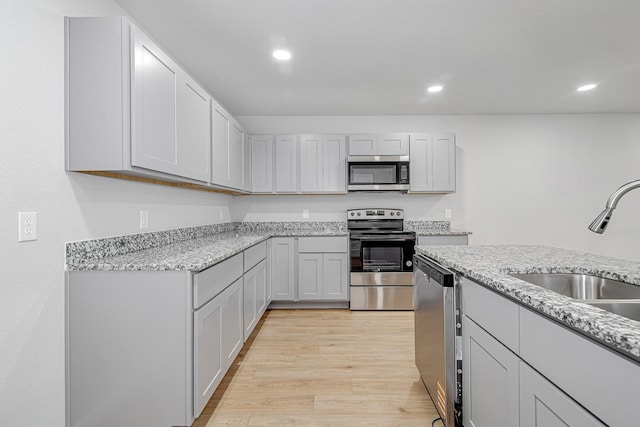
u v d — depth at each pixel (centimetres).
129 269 146
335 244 354
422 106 371
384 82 300
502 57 252
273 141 373
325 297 354
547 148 407
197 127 215
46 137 137
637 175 405
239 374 213
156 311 146
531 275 137
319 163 373
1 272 120
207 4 184
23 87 128
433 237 355
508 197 408
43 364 136
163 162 171
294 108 377
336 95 333
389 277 349
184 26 206
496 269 133
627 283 122
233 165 299
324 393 191
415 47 236
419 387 198
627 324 68
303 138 373
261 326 301
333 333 283
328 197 408
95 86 145
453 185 369
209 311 163
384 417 170
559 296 90
